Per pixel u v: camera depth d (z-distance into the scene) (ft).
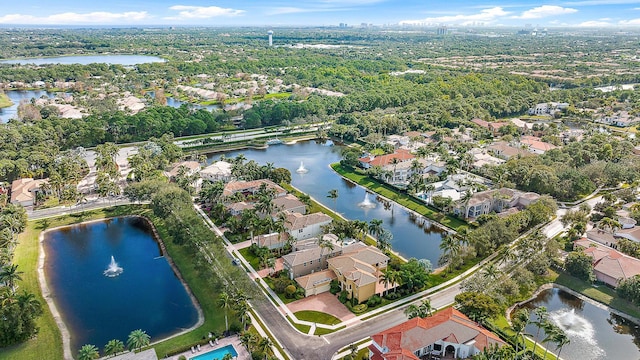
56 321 385.29
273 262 453.17
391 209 644.69
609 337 372.79
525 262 470.80
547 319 367.25
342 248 475.72
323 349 349.20
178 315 396.37
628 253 482.28
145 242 535.19
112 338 364.79
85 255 502.38
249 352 339.98
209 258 438.81
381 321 384.06
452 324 344.49
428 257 503.61
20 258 483.92
